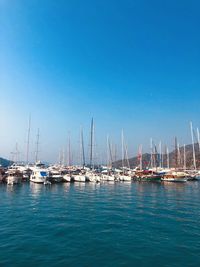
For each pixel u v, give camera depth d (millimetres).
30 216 29906
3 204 38781
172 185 76688
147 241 20750
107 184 78625
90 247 19234
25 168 94625
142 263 16375
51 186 71062
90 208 35469
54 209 34562
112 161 105250
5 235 22047
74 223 26594
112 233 22984
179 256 17547
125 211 33281
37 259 16812
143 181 88188
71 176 83375
